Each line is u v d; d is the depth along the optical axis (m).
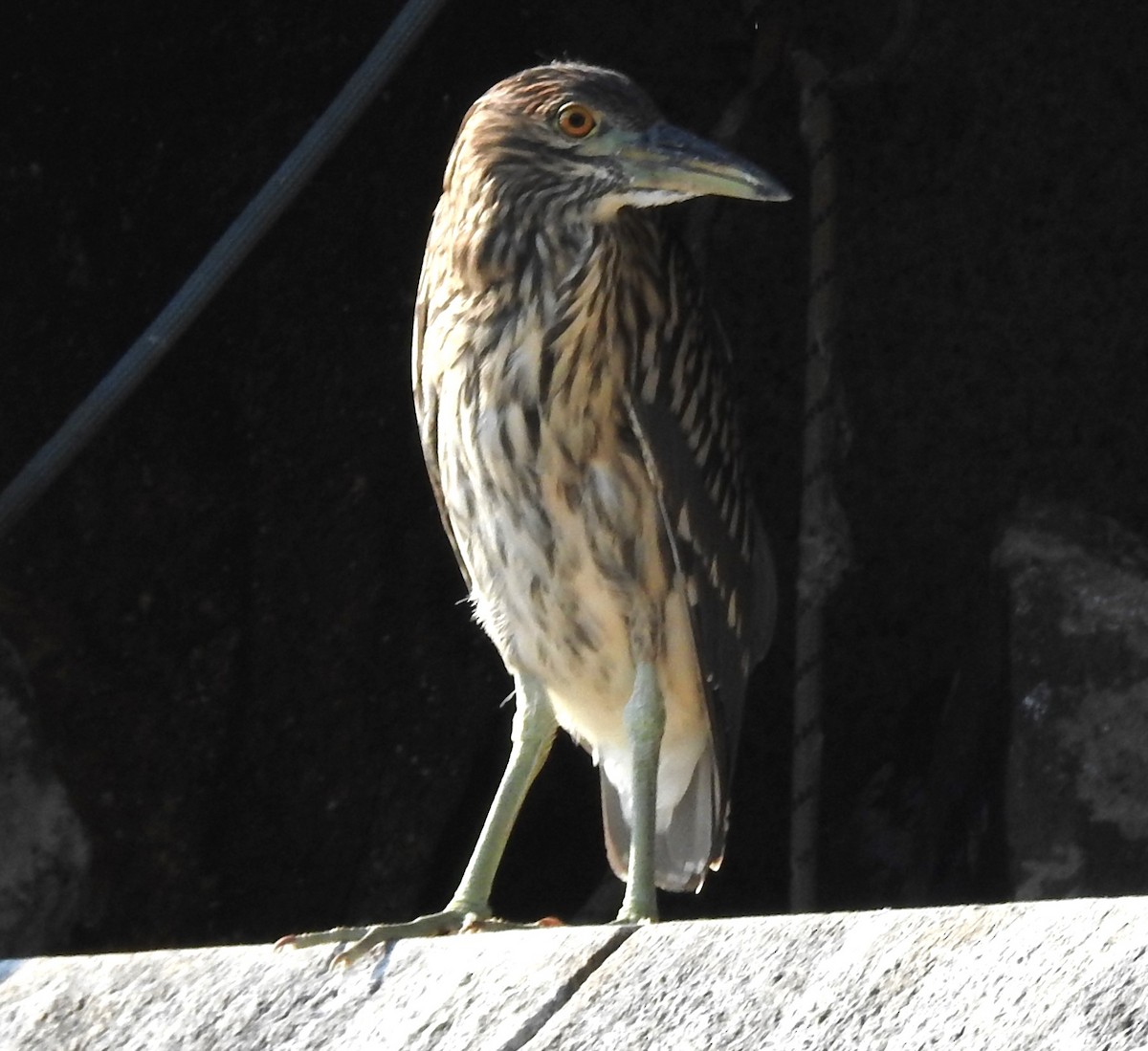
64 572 10.65
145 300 10.95
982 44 12.21
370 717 11.67
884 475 12.64
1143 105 12.24
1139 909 3.70
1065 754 11.20
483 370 6.98
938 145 12.39
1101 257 12.40
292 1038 4.78
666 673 7.34
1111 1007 3.57
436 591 11.86
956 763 12.08
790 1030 3.94
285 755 11.40
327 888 11.65
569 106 6.79
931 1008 3.80
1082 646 11.36
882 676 12.85
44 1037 5.20
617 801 7.70
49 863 10.57
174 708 10.98
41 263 10.62
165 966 5.21
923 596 12.73
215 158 11.10
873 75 12.21
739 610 7.85
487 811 12.18
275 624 11.32
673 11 12.24
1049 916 3.80
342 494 11.52
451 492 7.29
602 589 7.21
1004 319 12.51
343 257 11.45
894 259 12.53
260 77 11.13
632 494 7.15
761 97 12.47
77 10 10.70
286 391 11.35
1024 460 12.56
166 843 10.98
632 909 6.89
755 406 12.74
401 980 4.74
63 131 10.71
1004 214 12.43
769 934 4.15
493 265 6.91
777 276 12.64
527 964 4.53
